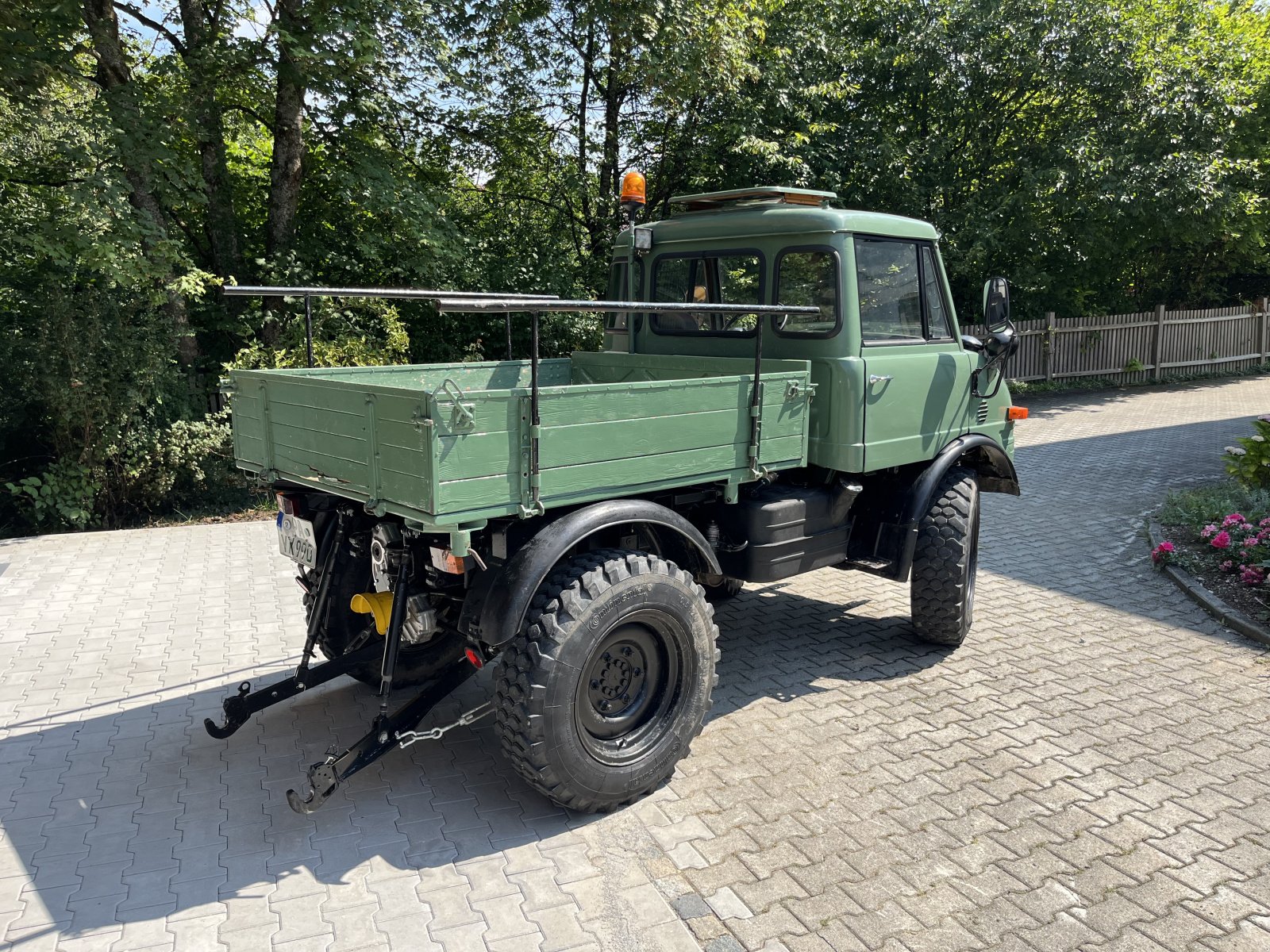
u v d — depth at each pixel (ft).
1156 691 14.79
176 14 34.06
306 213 37.37
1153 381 63.52
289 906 9.53
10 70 26.96
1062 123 52.80
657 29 36.55
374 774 12.48
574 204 43.73
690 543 12.09
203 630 18.10
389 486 9.91
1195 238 54.34
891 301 15.39
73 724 13.94
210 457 29.17
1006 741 13.09
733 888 9.80
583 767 10.74
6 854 10.50
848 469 14.14
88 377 25.93
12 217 29.25
